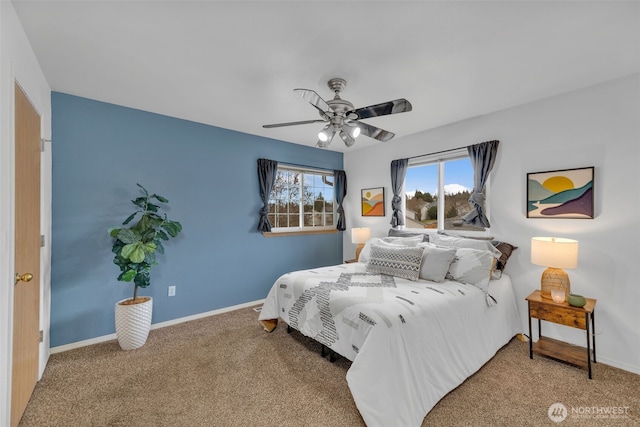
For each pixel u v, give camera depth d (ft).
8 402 4.58
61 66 6.83
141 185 9.64
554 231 8.50
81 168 8.57
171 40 5.81
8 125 4.63
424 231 12.19
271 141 13.25
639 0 4.68
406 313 6.07
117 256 8.26
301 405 5.89
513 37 5.71
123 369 7.25
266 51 6.19
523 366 7.32
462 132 10.76
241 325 10.15
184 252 10.62
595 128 7.76
